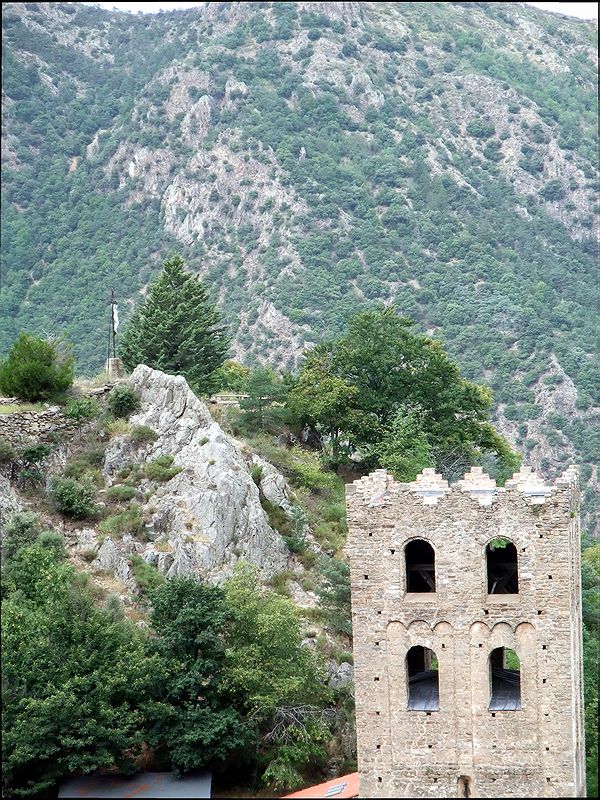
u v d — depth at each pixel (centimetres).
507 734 8856
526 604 8875
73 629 10438
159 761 10494
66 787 9962
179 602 10869
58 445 13562
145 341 15412
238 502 13025
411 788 8894
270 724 10862
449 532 8944
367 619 8981
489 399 17225
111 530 12731
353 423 15562
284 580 12875
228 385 16800
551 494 8869
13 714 10038
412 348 16300
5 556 12000
